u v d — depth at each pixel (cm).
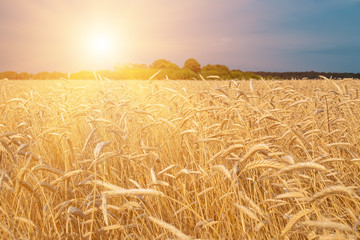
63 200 231
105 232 193
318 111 281
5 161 277
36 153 288
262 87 738
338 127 341
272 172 187
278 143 280
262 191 245
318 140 288
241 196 173
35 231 175
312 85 983
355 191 200
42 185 162
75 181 231
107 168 249
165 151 319
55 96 507
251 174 247
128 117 378
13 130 377
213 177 225
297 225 156
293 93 432
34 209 218
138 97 557
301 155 280
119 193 126
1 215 190
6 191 220
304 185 229
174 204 227
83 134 410
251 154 141
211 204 208
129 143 306
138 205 172
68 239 165
